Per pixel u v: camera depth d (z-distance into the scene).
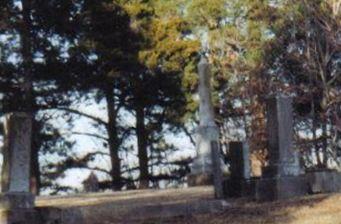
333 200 14.70
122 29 35.47
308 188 16.41
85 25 34.12
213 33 43.09
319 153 38.78
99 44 34.38
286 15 40.56
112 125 38.00
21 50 32.84
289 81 41.00
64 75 33.34
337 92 38.25
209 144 23.89
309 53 38.72
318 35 38.91
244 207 14.91
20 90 32.56
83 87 34.19
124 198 17.22
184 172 39.81
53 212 13.17
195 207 14.70
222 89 42.06
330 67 39.50
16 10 32.69
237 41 42.66
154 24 38.62
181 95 38.38
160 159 40.50
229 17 43.97
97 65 34.91
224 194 17.38
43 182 36.03
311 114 38.59
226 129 41.66
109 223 13.61
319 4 39.22
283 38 40.75
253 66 41.25
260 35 42.44
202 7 44.03
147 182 38.31
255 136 38.72
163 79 37.25
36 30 33.00
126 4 39.16
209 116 24.67
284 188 15.76
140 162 38.97
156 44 37.88
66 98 34.97
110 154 38.00
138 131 39.12
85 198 18.02
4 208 12.60
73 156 36.88
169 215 14.38
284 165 15.95
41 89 33.88
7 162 12.92
